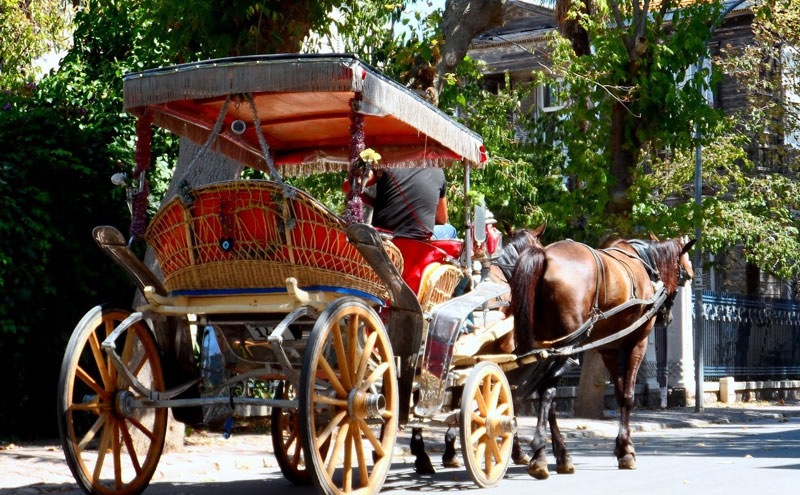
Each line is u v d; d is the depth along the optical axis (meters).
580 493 8.64
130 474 9.73
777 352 29.80
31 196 12.33
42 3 20.42
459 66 18.11
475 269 9.41
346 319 7.46
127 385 8.16
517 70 33.28
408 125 8.85
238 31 12.16
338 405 7.34
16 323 12.20
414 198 8.98
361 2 16.97
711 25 19.30
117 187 13.25
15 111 13.11
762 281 33.69
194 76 7.50
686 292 24.52
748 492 8.86
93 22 15.25
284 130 9.14
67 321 12.84
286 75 7.25
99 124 13.62
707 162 26.05
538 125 20.78
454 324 8.30
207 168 11.37
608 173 19.11
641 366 23.02
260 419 15.09
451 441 10.80
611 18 22.05
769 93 29.19
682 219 19.14
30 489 8.70
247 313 8.05
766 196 28.73
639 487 9.12
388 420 7.85
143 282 8.20
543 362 9.75
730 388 26.33
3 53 19.75
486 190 17.95
